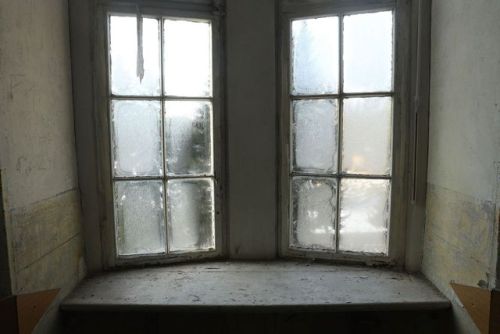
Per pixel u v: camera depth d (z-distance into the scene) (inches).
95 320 50.6
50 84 46.2
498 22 35.5
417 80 51.3
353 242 57.3
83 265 54.3
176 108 56.3
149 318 51.2
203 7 55.3
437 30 48.6
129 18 54.1
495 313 35.9
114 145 55.3
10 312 36.3
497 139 35.8
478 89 39.0
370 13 53.5
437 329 48.8
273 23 55.5
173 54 55.6
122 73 54.6
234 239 59.1
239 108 56.5
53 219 45.8
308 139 57.3
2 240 35.9
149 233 57.5
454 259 44.5
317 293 49.0
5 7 36.9
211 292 49.6
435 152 49.5
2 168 35.7
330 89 55.7
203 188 58.4
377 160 55.1
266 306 46.3
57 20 48.7
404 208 54.4
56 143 47.4
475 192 39.6
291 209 59.2
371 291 49.3
